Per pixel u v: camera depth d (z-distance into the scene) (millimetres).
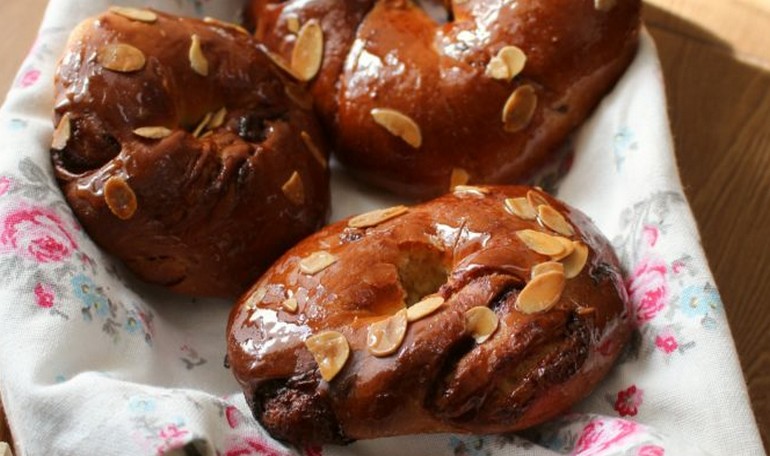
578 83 578
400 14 597
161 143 542
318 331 507
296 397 506
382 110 579
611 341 520
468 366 497
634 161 564
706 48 640
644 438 490
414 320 501
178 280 561
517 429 512
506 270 512
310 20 598
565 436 518
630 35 581
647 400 520
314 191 572
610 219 566
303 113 581
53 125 556
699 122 621
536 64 570
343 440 511
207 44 565
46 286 519
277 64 582
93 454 486
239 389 552
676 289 532
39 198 535
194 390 517
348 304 512
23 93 568
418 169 583
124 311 537
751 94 626
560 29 570
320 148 583
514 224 526
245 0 631
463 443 524
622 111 577
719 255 588
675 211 547
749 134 617
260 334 515
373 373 497
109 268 546
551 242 520
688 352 520
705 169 610
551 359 503
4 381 505
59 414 494
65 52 559
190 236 548
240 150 553
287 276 527
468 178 582
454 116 574
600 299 519
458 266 516
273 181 557
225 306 572
